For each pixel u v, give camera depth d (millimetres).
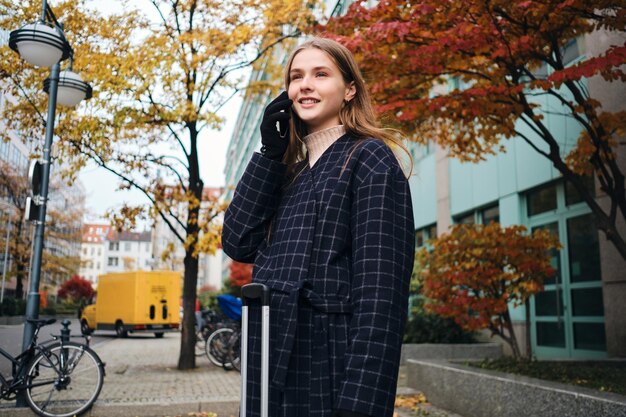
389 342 1298
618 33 7660
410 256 1438
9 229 33188
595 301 8305
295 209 1546
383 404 1257
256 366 1456
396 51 5965
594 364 6496
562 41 6461
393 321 1323
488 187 11391
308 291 1404
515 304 7156
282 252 1503
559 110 9023
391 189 1447
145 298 21703
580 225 8703
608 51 4770
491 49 5617
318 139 1676
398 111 6070
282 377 1356
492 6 5215
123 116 8719
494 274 6859
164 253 10078
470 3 5152
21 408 5848
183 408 6305
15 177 31406
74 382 6082
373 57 5844
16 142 30688
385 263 1362
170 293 22281
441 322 10938
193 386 8094
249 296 1427
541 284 6918
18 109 8711
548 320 9477
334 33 6117
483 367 6473
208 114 8812
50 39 6152
